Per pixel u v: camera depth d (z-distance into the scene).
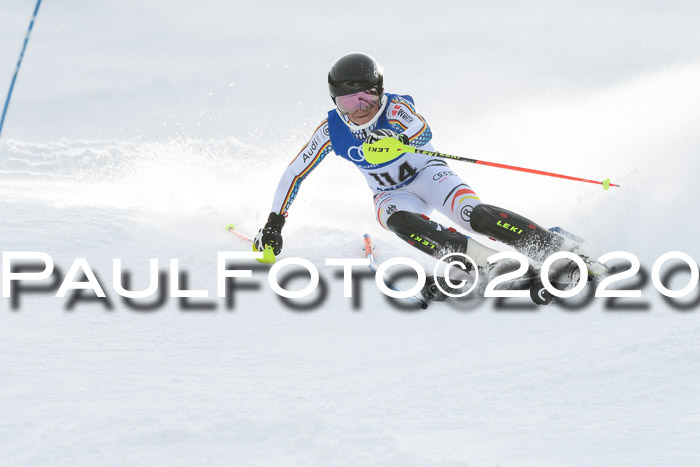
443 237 15.00
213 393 10.17
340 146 17.34
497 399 9.73
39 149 47.94
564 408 9.30
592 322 12.66
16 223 19.75
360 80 16.02
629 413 8.99
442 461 7.64
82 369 11.12
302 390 10.38
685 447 7.95
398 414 9.36
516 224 14.95
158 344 12.67
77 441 8.17
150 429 8.45
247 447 8.20
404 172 17.08
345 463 7.66
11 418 8.97
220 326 13.70
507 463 7.75
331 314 14.23
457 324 13.34
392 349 12.25
